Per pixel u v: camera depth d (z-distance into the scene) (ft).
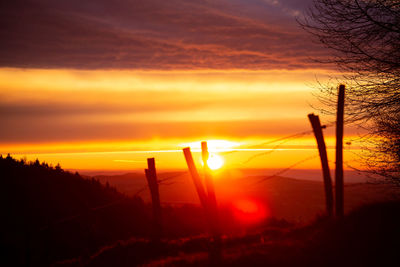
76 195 93.45
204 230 75.51
